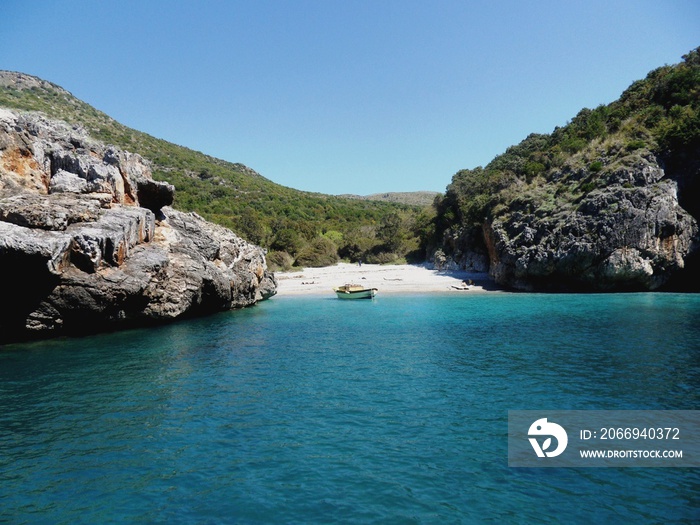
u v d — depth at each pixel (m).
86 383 16.75
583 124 73.00
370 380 16.98
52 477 10.09
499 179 66.00
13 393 15.62
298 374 17.92
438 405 14.21
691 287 49.31
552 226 50.59
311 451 11.18
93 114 139.25
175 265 30.28
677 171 49.34
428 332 26.94
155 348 22.70
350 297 46.09
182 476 10.08
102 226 24.73
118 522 8.47
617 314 32.09
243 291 40.25
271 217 99.81
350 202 143.88
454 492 9.32
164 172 114.06
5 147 23.73
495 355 20.59
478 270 63.84
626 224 45.75
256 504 8.96
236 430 12.51
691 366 17.94
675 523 8.28
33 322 22.97
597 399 14.46
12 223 21.34
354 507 8.81
